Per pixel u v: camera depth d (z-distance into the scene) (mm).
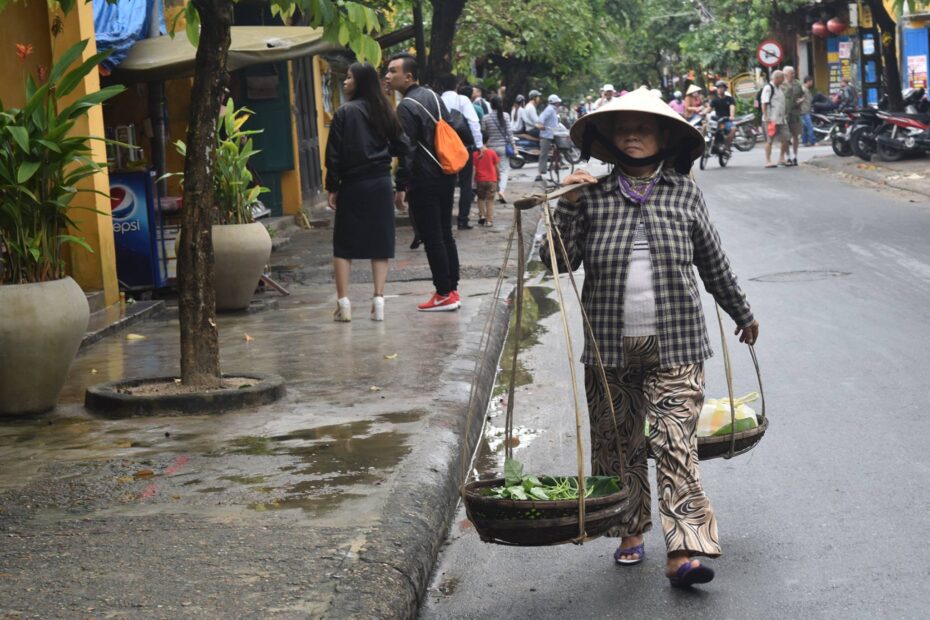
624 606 4160
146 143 14977
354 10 7242
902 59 32219
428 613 4176
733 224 15719
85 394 6918
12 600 3775
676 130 4328
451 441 5852
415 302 10773
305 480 5125
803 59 44656
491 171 17000
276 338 9062
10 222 6641
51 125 6566
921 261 11758
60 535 4457
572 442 6309
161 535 4410
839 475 5488
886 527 4789
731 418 4684
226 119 10805
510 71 45938
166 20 15164
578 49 35812
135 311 10469
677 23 60312
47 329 6574
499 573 4555
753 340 4695
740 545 4695
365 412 6426
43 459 5676
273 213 19250
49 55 10086
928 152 22906
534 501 3885
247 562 4078
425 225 9898
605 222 4332
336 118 9398
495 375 8055
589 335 4309
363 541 4273
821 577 4320
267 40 12781
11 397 6625
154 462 5535
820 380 7340
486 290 11523
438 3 17609
